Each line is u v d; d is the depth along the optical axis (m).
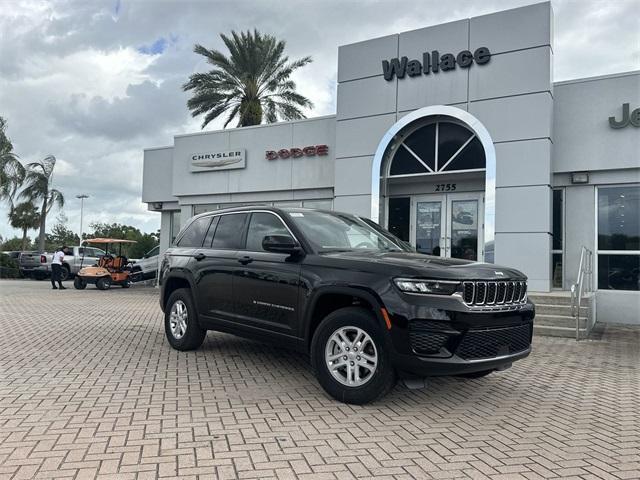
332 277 5.16
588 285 11.75
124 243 23.83
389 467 3.61
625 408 5.23
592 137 11.92
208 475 3.41
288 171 16.38
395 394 5.51
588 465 3.74
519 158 11.66
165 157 20.31
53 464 3.52
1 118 36.16
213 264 6.77
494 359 4.78
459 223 13.55
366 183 13.66
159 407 4.84
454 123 12.70
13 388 5.39
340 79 14.16
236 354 7.34
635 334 10.05
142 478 3.34
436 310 4.55
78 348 7.63
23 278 31.77
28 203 38.06
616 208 11.98
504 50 11.91
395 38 13.39
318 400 5.17
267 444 3.98
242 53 26.62
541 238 11.38
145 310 13.13
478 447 4.05
